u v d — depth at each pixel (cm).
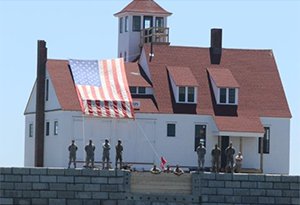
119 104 12344
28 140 13650
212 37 13312
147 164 12444
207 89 12838
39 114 12962
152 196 10606
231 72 13125
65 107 12281
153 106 12550
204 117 12631
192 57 13162
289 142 12788
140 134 12462
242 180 10725
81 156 12269
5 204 10394
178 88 12662
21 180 10406
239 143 12606
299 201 10775
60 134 12338
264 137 12738
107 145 10869
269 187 10756
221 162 12544
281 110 12825
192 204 10656
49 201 10444
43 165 12925
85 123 12319
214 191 10700
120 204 10544
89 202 10500
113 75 12556
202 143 11825
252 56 13362
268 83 13100
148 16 14088
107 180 10525
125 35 14175
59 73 12788
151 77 12812
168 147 12519
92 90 12362
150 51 13088
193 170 12431
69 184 10469
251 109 12800
